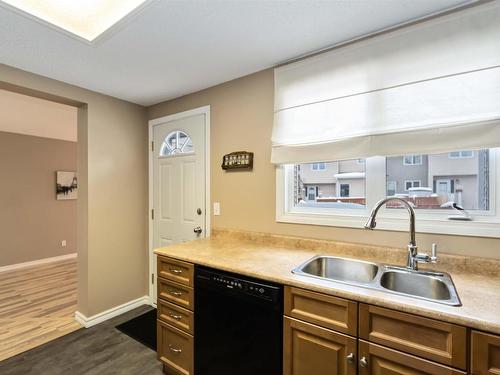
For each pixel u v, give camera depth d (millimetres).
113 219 2721
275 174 2088
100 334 2381
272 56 1923
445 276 1340
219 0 1341
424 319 1004
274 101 2049
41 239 4785
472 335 925
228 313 1522
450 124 1397
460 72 1380
